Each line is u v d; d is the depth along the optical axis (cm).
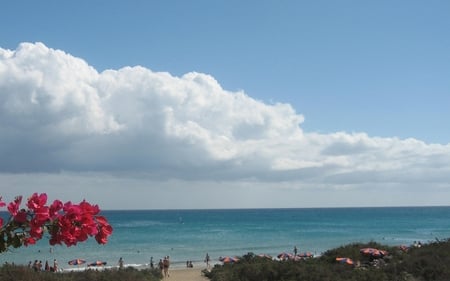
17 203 348
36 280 2192
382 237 9319
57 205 352
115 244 7906
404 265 2384
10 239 346
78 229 352
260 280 2548
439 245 2734
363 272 2356
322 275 2377
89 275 2511
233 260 3712
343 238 9125
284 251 6656
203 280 3391
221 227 13525
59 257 5962
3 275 2148
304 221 17588
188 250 6900
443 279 2159
